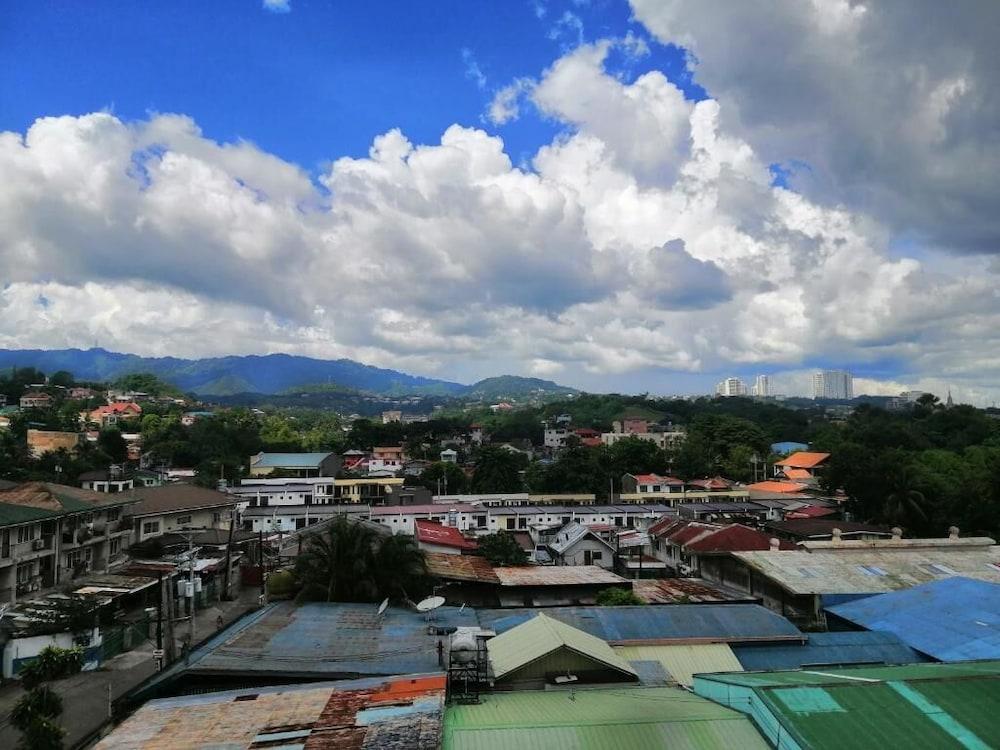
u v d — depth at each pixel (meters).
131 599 46.12
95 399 192.12
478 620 30.75
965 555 42.97
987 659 26.17
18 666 32.72
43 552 44.78
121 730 17.30
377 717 17.03
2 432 118.81
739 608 32.50
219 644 25.67
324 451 156.88
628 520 82.25
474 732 16.12
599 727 16.36
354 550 34.75
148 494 65.62
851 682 17.70
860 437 129.75
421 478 112.38
